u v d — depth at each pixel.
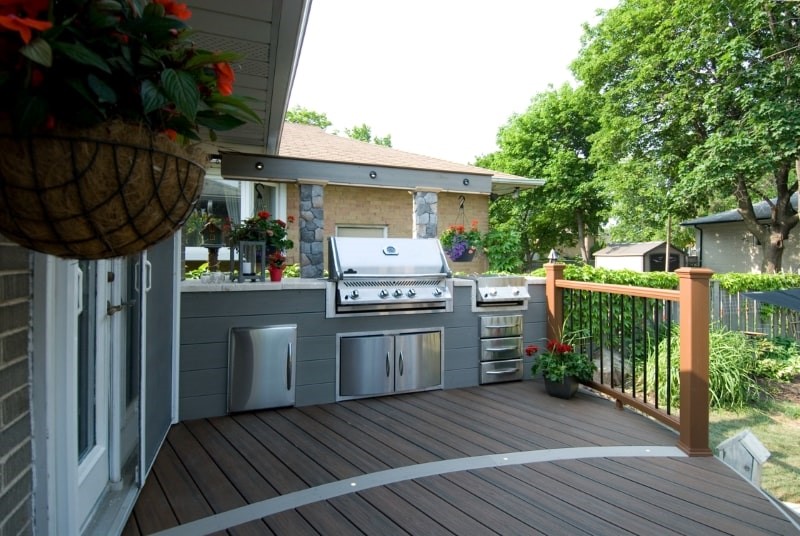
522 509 1.97
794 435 3.84
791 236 12.60
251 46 2.51
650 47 11.00
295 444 2.69
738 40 9.05
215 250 4.40
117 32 0.75
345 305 3.48
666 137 11.70
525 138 18.62
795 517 1.97
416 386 3.74
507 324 4.05
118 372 2.19
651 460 2.49
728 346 5.20
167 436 2.79
